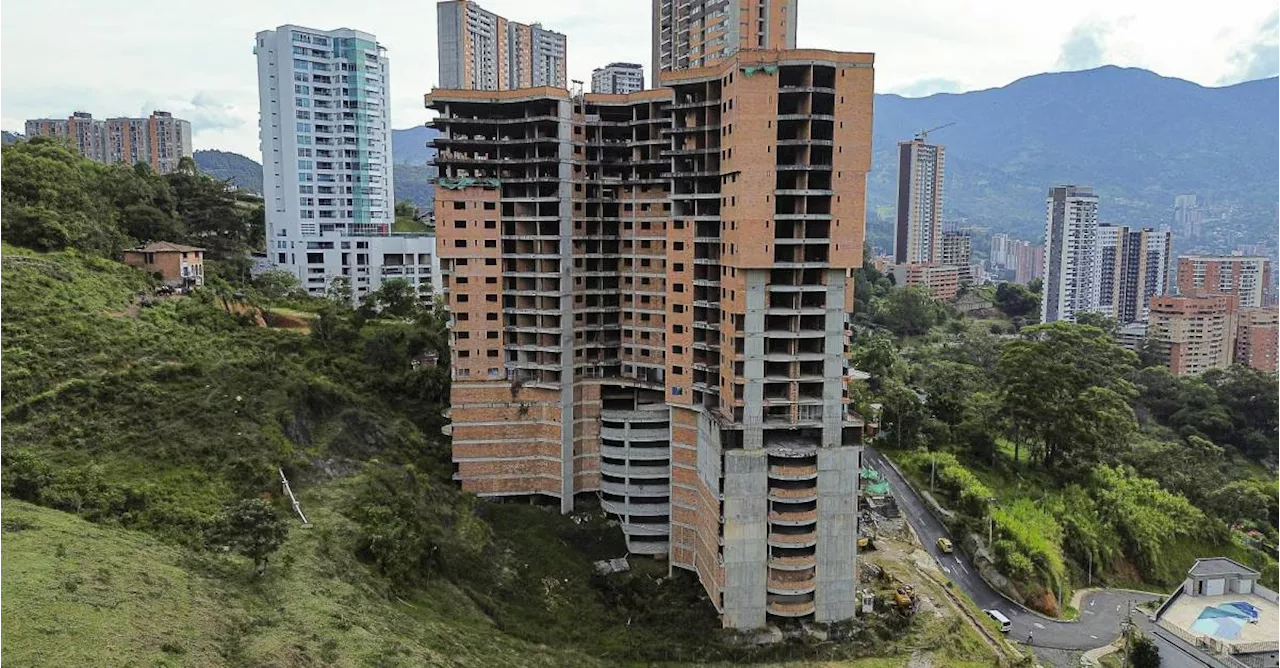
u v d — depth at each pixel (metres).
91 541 67.81
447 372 135.75
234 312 133.88
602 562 113.25
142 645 55.06
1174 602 97.06
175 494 82.50
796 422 98.88
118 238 141.12
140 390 95.06
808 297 98.88
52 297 106.00
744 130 93.06
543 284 117.62
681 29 180.25
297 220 197.50
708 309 104.69
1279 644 86.69
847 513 100.12
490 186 115.56
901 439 159.50
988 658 101.19
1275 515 158.38
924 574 119.38
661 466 117.50
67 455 82.75
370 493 98.62
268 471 91.56
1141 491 150.75
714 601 101.81
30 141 156.00
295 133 194.75
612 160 119.56
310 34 194.38
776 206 95.38
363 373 132.12
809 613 100.62
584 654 92.06
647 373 120.81
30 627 52.88
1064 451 158.00
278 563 75.94
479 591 100.00
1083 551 135.12
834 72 93.62
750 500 98.44
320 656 62.97
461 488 118.75
